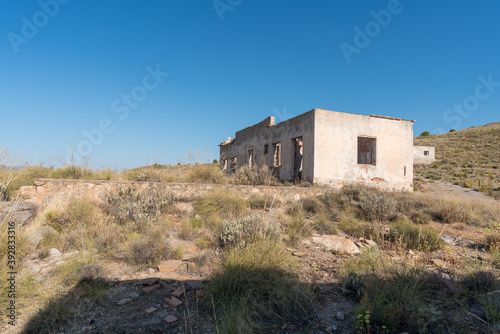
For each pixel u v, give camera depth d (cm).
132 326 271
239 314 275
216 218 680
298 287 334
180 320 284
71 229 538
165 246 482
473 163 3531
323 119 1489
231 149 2656
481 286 358
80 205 639
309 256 493
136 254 428
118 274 388
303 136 1562
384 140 1638
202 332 265
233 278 329
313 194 1065
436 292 344
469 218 863
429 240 590
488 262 465
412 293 315
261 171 1249
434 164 3556
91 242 469
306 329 272
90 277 358
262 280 329
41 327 265
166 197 786
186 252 485
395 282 338
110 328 267
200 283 368
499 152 4016
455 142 5078
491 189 2036
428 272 381
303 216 714
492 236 610
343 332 274
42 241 467
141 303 315
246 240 479
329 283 386
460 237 673
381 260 411
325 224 698
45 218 581
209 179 1051
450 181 2500
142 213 639
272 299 313
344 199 973
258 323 282
